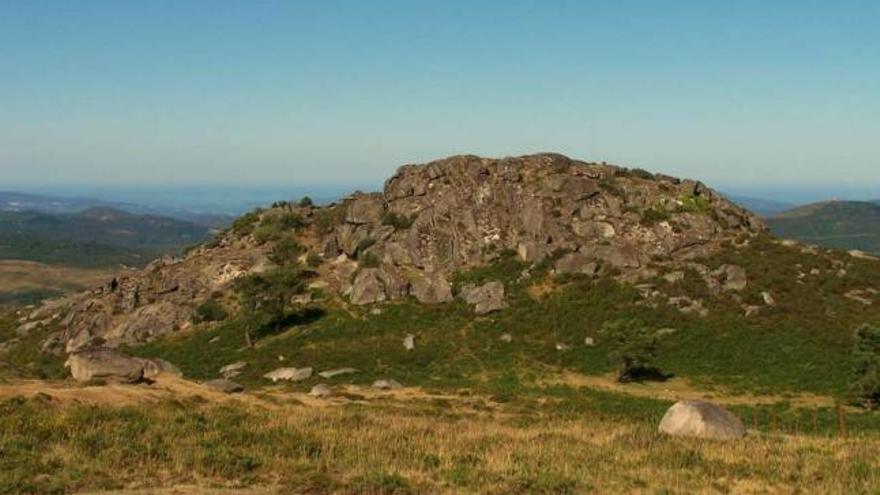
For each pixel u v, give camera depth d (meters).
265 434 26.30
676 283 69.69
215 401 36.59
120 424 26.03
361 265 82.62
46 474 20.09
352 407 39.41
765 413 45.66
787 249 75.75
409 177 92.25
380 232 85.81
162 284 88.31
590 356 61.06
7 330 94.69
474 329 68.25
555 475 21.41
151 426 26.20
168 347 73.88
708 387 53.78
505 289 73.69
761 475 22.69
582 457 24.52
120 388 35.75
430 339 67.38
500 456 24.08
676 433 30.45
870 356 49.44
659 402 48.88
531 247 77.50
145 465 21.25
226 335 74.31
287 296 76.56
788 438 30.22
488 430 30.52
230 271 86.81
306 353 66.69
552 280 73.88
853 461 24.56
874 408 47.78
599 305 68.50
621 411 45.19
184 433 25.62
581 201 81.31
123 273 99.69
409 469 21.98
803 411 46.44
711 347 60.25
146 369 43.03
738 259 73.00
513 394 51.75
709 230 77.94
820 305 65.56
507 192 83.94
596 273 73.56
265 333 73.94
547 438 28.33
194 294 85.12
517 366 60.72
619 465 23.53
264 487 19.98
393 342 67.50
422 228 83.50
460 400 47.22
